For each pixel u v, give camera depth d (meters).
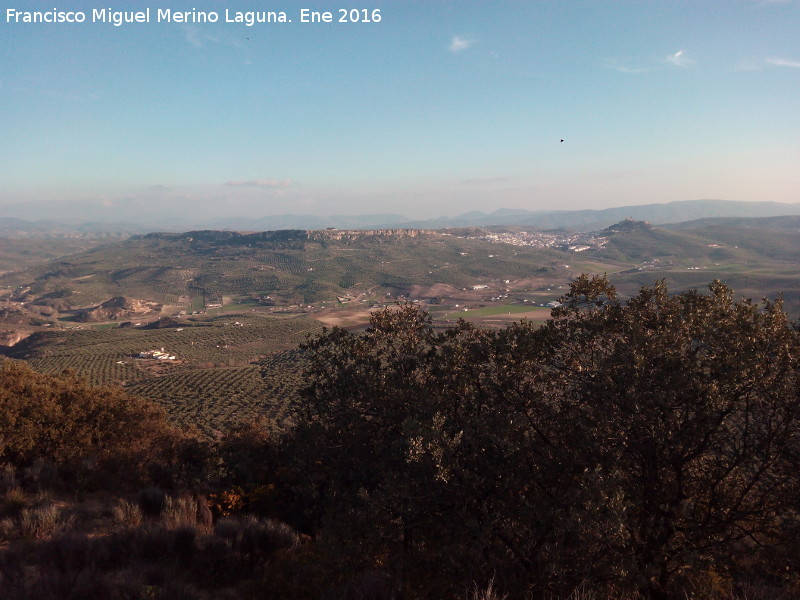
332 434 13.12
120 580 7.45
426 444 8.87
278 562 9.37
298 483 15.66
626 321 10.94
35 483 12.42
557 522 7.94
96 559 8.21
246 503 13.93
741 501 9.48
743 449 9.21
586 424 9.73
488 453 9.45
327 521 9.76
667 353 9.80
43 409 15.25
